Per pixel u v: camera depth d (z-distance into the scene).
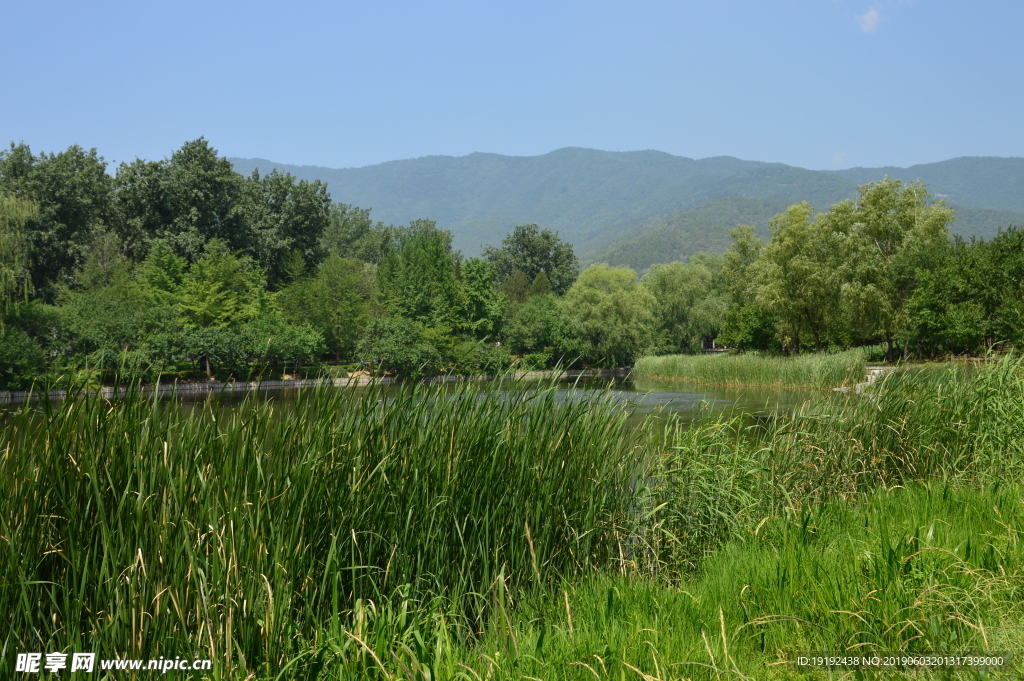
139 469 4.03
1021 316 27.97
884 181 45.34
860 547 5.04
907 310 39.34
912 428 8.74
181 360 42.03
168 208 62.09
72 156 61.59
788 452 8.15
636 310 60.66
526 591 5.21
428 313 70.12
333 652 3.63
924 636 3.66
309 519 4.47
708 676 3.49
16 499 3.78
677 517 6.47
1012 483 7.31
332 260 64.50
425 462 5.32
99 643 3.54
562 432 6.20
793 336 47.12
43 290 52.88
